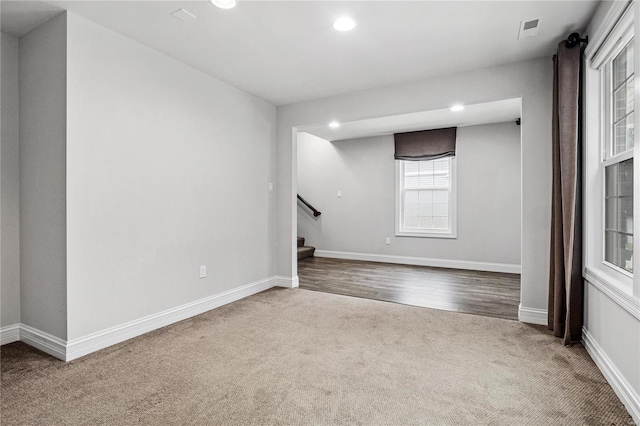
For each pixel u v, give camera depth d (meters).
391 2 2.12
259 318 3.05
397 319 3.03
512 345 2.46
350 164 6.44
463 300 3.64
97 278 2.39
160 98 2.83
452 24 2.37
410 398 1.79
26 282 2.50
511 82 2.99
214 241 3.36
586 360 2.21
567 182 2.41
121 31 2.48
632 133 1.99
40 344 2.38
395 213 6.01
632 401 1.64
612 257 2.19
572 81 2.39
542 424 1.57
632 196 1.92
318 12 2.23
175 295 2.97
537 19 2.30
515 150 5.13
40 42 2.37
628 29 1.84
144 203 2.70
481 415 1.64
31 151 2.44
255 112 3.91
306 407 1.71
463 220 5.49
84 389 1.88
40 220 2.38
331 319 3.03
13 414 1.65
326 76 3.31
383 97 3.58
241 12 2.24
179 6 2.17
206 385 1.92
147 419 1.61
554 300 2.67
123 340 2.55
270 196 4.19
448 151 5.51
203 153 3.23
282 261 4.25
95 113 2.37
